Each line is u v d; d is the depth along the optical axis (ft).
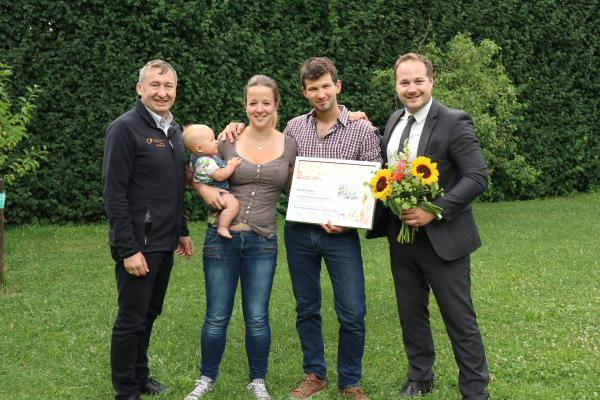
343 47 32.71
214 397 12.22
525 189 39.75
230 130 12.33
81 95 27.91
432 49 31.04
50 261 22.98
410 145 11.75
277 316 17.25
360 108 33.30
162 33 28.50
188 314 17.39
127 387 11.76
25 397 12.46
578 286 19.93
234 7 29.94
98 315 17.07
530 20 38.01
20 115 22.04
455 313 11.64
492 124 28.81
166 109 11.46
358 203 11.80
